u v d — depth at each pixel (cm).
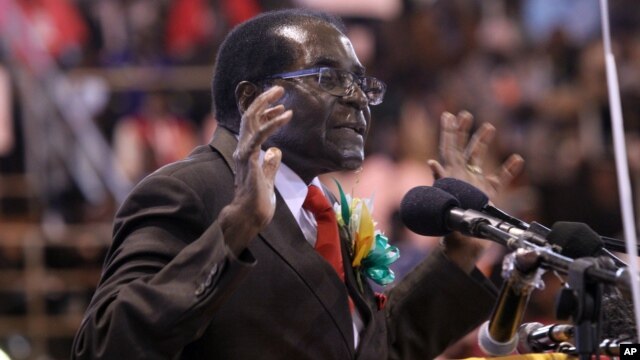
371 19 2508
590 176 2069
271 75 741
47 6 2391
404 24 2491
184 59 2359
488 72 2436
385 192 2141
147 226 686
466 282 809
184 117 2311
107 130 2277
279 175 742
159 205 694
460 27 2511
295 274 698
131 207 699
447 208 699
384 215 2084
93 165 2167
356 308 745
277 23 758
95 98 2292
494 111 2322
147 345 631
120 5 2420
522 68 2470
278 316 688
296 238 713
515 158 831
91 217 2102
